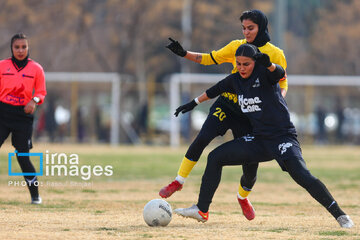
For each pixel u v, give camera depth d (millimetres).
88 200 36562
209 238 23188
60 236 23375
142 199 37625
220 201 37469
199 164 69688
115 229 25344
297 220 29297
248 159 25766
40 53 140500
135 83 119125
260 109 25062
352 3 158375
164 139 114062
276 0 99188
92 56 146500
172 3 139625
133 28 133125
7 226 26109
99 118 114500
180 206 34688
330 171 61938
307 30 176000
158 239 22828
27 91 32281
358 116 116500
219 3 153875
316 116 114375
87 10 134875
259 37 26359
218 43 151250
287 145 24969
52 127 109000
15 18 130875
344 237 23578
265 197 40312
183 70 151125
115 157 75250
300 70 166750
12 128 32562
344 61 158125
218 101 27250
